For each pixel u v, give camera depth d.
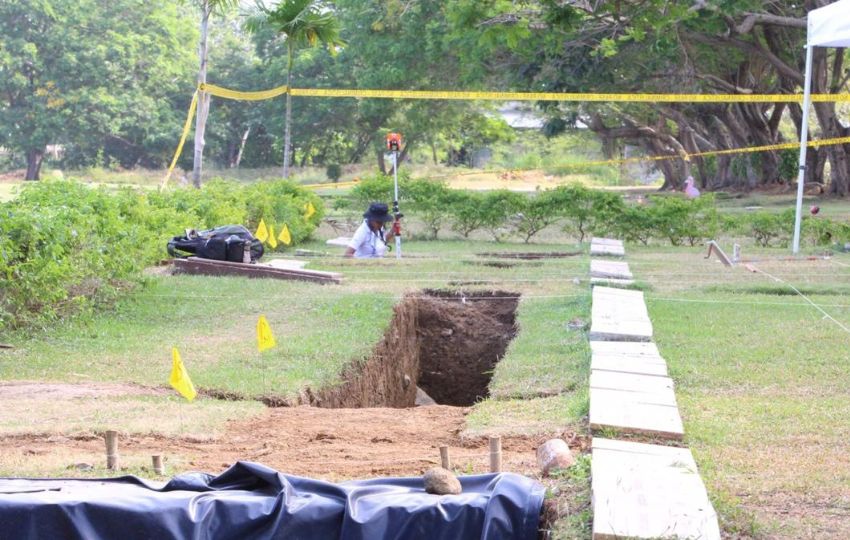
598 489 4.82
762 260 16.86
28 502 4.49
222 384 8.45
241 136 61.16
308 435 6.95
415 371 12.76
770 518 4.79
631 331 9.96
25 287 10.19
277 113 53.41
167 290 12.83
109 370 8.98
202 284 13.33
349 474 5.82
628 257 17.69
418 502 4.64
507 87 34.66
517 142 76.19
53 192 13.52
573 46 28.59
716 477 5.50
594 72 29.39
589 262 16.09
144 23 56.69
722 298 12.55
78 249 11.45
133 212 15.12
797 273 14.89
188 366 9.12
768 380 8.19
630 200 36.81
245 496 4.70
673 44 26.50
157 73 55.69
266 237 15.06
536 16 15.98
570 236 22.34
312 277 13.93
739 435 6.45
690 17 22.44
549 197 21.39
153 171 55.12
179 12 62.69
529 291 13.45
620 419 6.55
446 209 21.95
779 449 6.12
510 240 21.84
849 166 35.00
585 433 6.55
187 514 4.54
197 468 5.96
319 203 22.33
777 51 30.91
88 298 11.66
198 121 21.03
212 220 17.42
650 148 52.66
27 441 6.62
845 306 11.85
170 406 7.68
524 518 4.62
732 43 28.05
